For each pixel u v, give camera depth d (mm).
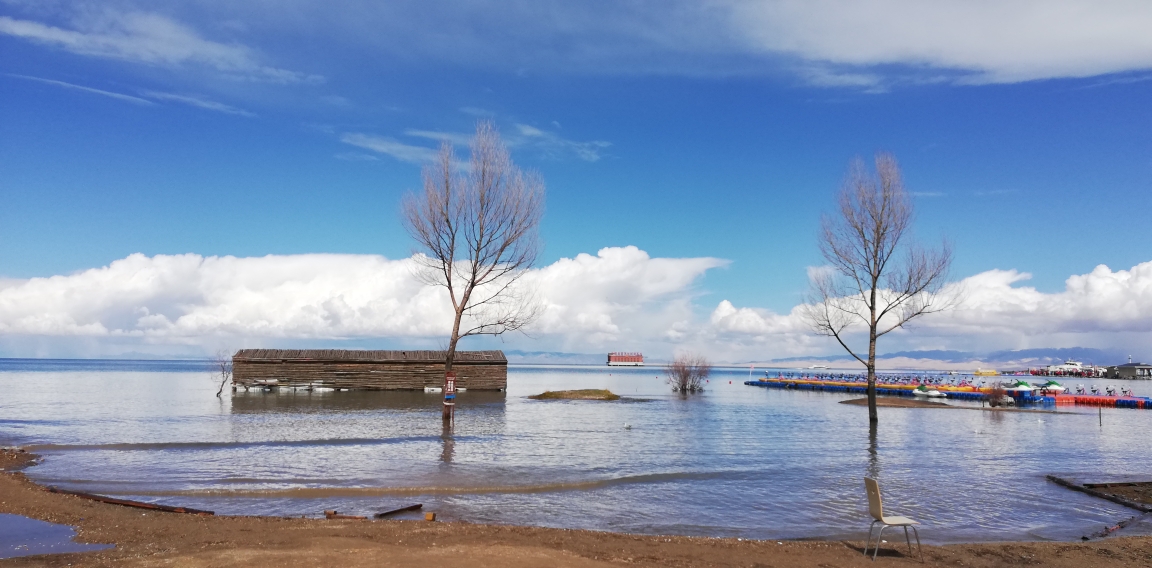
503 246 33594
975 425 40031
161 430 30484
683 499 17719
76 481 18078
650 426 36969
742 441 30453
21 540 11656
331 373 58750
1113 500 18156
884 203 35875
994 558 12336
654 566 11250
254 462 21547
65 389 68250
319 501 16266
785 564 11688
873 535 14422
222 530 12555
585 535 13102
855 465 23641
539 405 52312
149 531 12422
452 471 20469
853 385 89500
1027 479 21375
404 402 49156
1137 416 49156
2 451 22344
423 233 33531
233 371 57375
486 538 12438
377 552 11117
